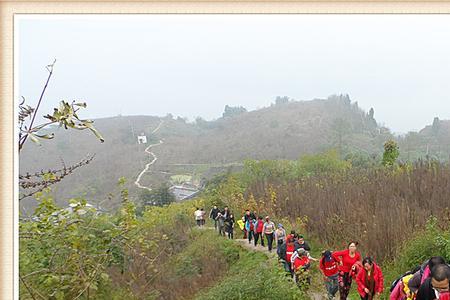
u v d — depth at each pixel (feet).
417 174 60.34
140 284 35.29
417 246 31.91
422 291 15.34
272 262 40.57
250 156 242.99
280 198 71.82
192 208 91.97
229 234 66.95
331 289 30.07
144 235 22.67
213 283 51.98
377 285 25.98
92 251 17.81
